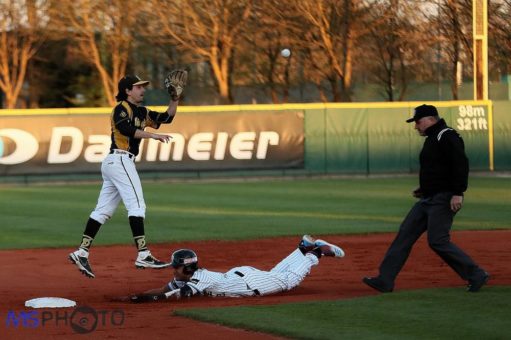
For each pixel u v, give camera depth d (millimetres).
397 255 24719
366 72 118375
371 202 58125
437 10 100562
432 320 20250
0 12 122188
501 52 101438
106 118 77938
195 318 20984
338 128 81938
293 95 130375
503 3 98875
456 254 24266
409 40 101438
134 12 115625
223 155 80000
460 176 23922
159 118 26391
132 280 29266
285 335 19000
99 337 19016
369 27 102688
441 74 111500
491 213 50969
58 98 136625
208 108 79562
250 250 37000
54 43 132375
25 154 76438
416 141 83188
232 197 62719
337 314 21109
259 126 80562
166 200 60719
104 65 127875
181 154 79250
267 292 24812
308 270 25422
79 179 77500
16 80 131000
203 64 127875
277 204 57469
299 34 105812
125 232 43594
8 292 26562
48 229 44719
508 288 24859
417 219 24766
